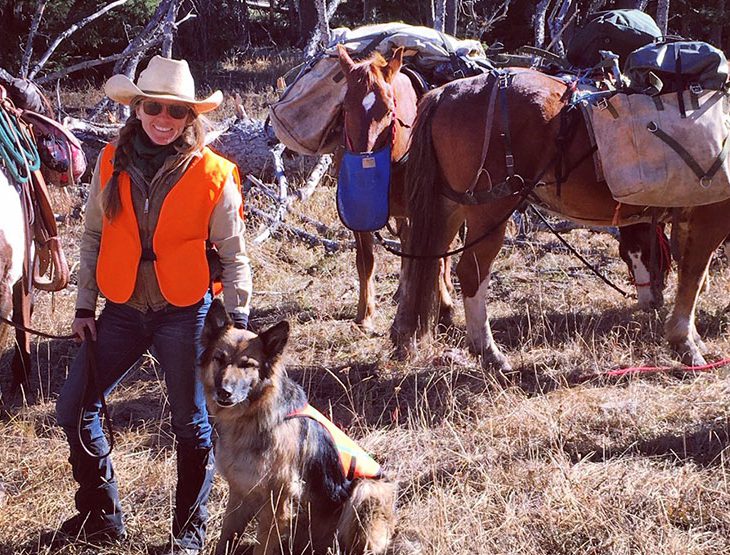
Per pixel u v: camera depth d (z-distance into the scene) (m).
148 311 3.85
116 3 12.45
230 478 3.67
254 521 4.23
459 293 8.49
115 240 3.77
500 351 6.67
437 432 5.30
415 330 6.30
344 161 6.36
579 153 5.89
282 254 9.35
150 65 3.70
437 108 6.14
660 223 7.08
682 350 6.37
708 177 5.61
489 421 5.34
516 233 9.91
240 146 11.12
